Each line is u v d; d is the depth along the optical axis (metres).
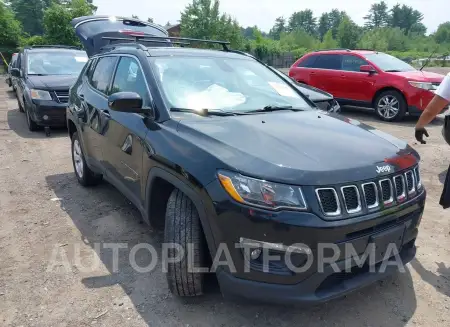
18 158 6.66
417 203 2.77
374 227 2.48
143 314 2.79
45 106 7.95
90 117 4.37
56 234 3.95
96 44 7.12
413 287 3.11
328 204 2.35
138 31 7.55
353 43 66.31
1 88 18.52
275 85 3.96
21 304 2.91
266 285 2.39
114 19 7.63
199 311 2.82
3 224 4.18
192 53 3.92
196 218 2.66
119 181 3.79
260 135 2.77
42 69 9.13
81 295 3.00
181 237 2.68
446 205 3.66
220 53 4.14
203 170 2.52
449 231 4.01
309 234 2.28
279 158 2.47
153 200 3.14
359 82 10.16
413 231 2.83
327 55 10.96
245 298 2.46
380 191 2.52
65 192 5.06
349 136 2.94
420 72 10.00
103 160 4.15
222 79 3.70
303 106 3.76
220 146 2.62
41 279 3.21
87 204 4.66
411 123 9.52
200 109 3.22
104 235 3.92
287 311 2.82
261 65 4.28
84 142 4.67
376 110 9.98
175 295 2.93
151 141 3.05
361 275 2.57
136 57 3.78
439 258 3.53
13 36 33.53
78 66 9.48
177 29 52.38
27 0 73.50
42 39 30.58
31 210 4.52
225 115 3.19
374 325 2.70
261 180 2.34
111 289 3.07
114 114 3.77
